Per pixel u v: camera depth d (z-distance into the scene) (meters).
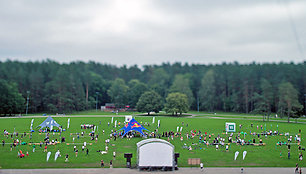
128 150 70.25
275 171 53.09
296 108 133.38
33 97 179.75
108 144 76.75
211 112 197.62
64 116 148.25
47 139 77.25
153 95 169.75
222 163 58.62
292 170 53.97
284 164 58.31
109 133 94.81
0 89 151.75
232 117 154.50
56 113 164.12
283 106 145.50
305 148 74.12
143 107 165.75
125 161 59.78
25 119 129.75
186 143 79.31
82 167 54.75
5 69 185.62
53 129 99.31
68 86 187.00
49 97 182.00
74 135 89.56
